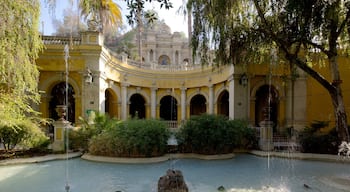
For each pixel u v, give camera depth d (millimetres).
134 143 9500
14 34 7332
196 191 5867
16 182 6637
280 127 15344
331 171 8016
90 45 14734
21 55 7844
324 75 14875
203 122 10898
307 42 9648
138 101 24984
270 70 14555
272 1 9656
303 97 15352
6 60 7379
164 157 9898
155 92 21656
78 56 14891
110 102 19453
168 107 25234
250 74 15109
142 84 20938
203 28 10891
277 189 6051
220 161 9773
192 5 10586
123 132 9867
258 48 11312
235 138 10906
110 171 7973
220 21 9797
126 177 7215
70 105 18031
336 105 9750
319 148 10898
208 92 20141
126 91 19469
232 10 9914
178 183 5203
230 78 15797
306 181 6789
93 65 14875
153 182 6672
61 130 10727
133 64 20547
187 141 10836
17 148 10359
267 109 12625
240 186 6297
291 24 9250
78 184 6457
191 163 9391
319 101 15055
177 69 21969
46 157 9703
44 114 14766
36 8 8227
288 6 8641
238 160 10016
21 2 7543
